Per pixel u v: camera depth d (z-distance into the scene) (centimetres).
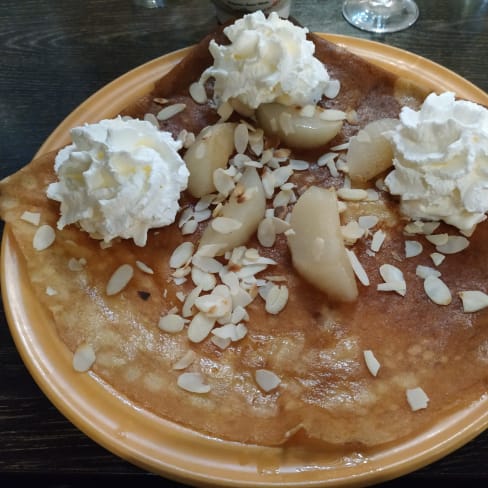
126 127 37
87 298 35
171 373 32
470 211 35
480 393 31
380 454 29
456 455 32
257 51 39
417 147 36
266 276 36
